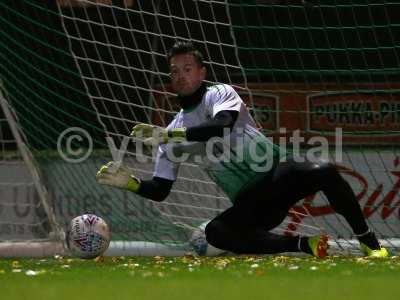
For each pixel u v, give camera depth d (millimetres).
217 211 32125
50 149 33344
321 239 23500
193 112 24375
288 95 33062
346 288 16875
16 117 31469
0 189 33062
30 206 32781
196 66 24172
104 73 32062
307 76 33031
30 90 33250
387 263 24047
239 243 24094
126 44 33906
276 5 32750
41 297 15852
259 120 33188
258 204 24109
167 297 15578
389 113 32750
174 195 32281
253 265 23609
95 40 34062
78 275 20547
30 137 33375
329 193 24719
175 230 32219
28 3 32312
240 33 33750
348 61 32719
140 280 18828
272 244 23828
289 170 24078
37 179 30984
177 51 24141
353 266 22906
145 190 25062
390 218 32406
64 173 33188
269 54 33625
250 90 33125
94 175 33125
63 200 33094
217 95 24016
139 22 33781
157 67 32562
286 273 20484
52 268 23797
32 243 31250
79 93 33938
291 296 15625
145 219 32438
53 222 31109
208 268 22719
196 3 31859
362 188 32562
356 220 25422
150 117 33094
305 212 31891
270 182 24031
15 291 16969
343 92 32906
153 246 31766
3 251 30828
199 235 30312
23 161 33031
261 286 17297
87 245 26188
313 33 33812
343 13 33844
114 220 32656
